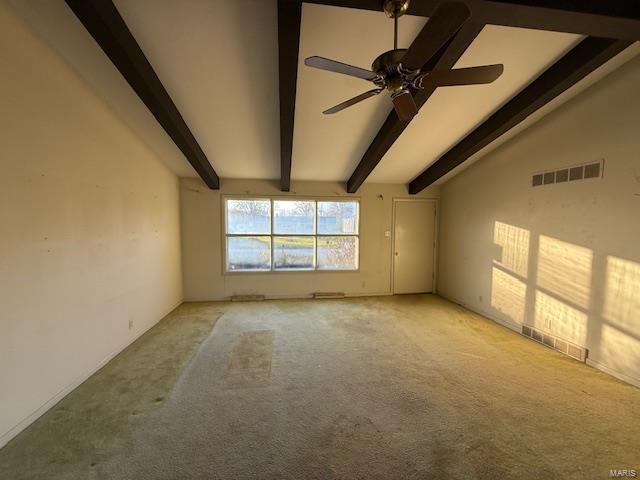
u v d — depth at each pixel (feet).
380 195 17.38
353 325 12.47
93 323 8.36
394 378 8.24
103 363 8.82
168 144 11.55
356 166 14.67
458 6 3.76
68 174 7.39
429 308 15.01
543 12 5.61
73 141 7.55
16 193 5.98
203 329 11.86
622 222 7.93
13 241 5.92
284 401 7.15
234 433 6.06
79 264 7.78
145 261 11.50
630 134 7.70
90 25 5.82
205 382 7.98
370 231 17.39
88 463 5.28
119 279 9.68
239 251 16.43
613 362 8.23
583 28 6.07
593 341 8.77
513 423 6.38
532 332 10.96
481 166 13.91
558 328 9.91
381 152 11.76
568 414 6.66
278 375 8.38
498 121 10.11
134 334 10.68
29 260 6.27
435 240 18.02
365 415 6.64
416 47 4.58
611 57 7.16
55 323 6.97
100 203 8.66
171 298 14.25
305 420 6.47
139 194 10.98
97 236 8.53
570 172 9.39
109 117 9.06
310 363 9.11
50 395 6.79
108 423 6.31
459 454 5.53
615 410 6.78
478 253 14.17
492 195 13.16
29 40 6.24
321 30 6.84
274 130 10.89
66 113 7.31
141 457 5.42
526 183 11.21
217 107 9.45
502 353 9.82
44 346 6.63
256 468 5.21
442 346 10.38
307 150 12.73
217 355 9.59
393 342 10.73
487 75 5.48
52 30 6.41
